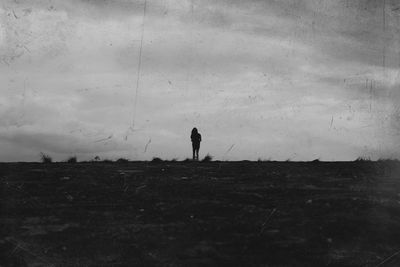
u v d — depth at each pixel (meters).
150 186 13.89
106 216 11.25
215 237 10.23
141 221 10.98
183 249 9.70
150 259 9.33
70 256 9.38
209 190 13.43
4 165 17.25
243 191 13.38
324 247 9.98
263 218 11.20
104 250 9.62
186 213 11.50
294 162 19.56
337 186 14.12
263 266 9.22
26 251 9.49
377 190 13.59
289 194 13.12
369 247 10.05
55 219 11.00
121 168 17.17
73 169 16.36
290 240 10.20
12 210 11.47
